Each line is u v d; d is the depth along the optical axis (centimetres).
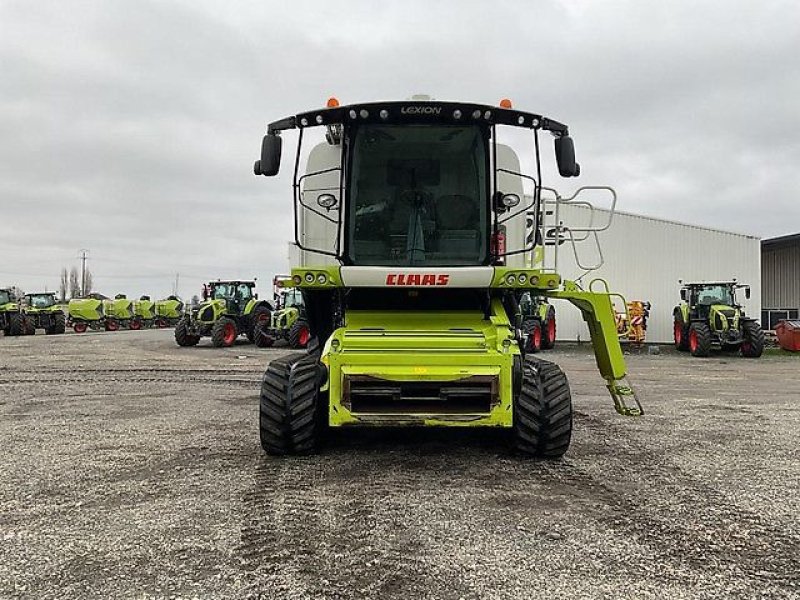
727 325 2130
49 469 593
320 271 632
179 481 549
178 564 377
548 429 607
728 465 611
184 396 1096
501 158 689
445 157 670
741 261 2875
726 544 410
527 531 430
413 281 628
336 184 702
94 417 879
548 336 2327
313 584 350
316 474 569
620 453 658
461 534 424
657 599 334
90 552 395
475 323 649
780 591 344
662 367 1770
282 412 613
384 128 664
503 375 559
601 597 336
